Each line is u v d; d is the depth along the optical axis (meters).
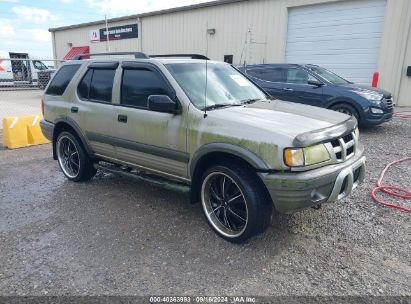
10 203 4.61
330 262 3.18
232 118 3.44
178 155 3.82
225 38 17.16
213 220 3.70
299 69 9.29
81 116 4.90
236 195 3.52
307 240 3.55
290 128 3.22
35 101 16.95
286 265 3.15
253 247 3.44
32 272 3.08
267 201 3.33
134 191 4.95
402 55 12.32
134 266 3.15
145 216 4.14
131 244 3.52
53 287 2.88
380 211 4.16
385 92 8.59
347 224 3.86
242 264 3.17
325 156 3.22
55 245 3.52
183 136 3.72
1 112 13.04
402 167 5.85
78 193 4.91
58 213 4.27
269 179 3.11
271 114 3.64
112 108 4.47
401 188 4.85
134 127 4.21
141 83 4.23
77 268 3.13
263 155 3.13
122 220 4.05
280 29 15.12
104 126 4.60
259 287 2.86
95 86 4.82
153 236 3.68
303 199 3.08
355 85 9.00
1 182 5.45
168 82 3.94
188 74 4.10
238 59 16.83
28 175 5.80
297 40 14.91
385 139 7.91
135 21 21.70
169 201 4.58
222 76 4.46
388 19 12.31
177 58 4.51
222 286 2.88
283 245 3.47
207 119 3.55
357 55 13.41
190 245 3.49
